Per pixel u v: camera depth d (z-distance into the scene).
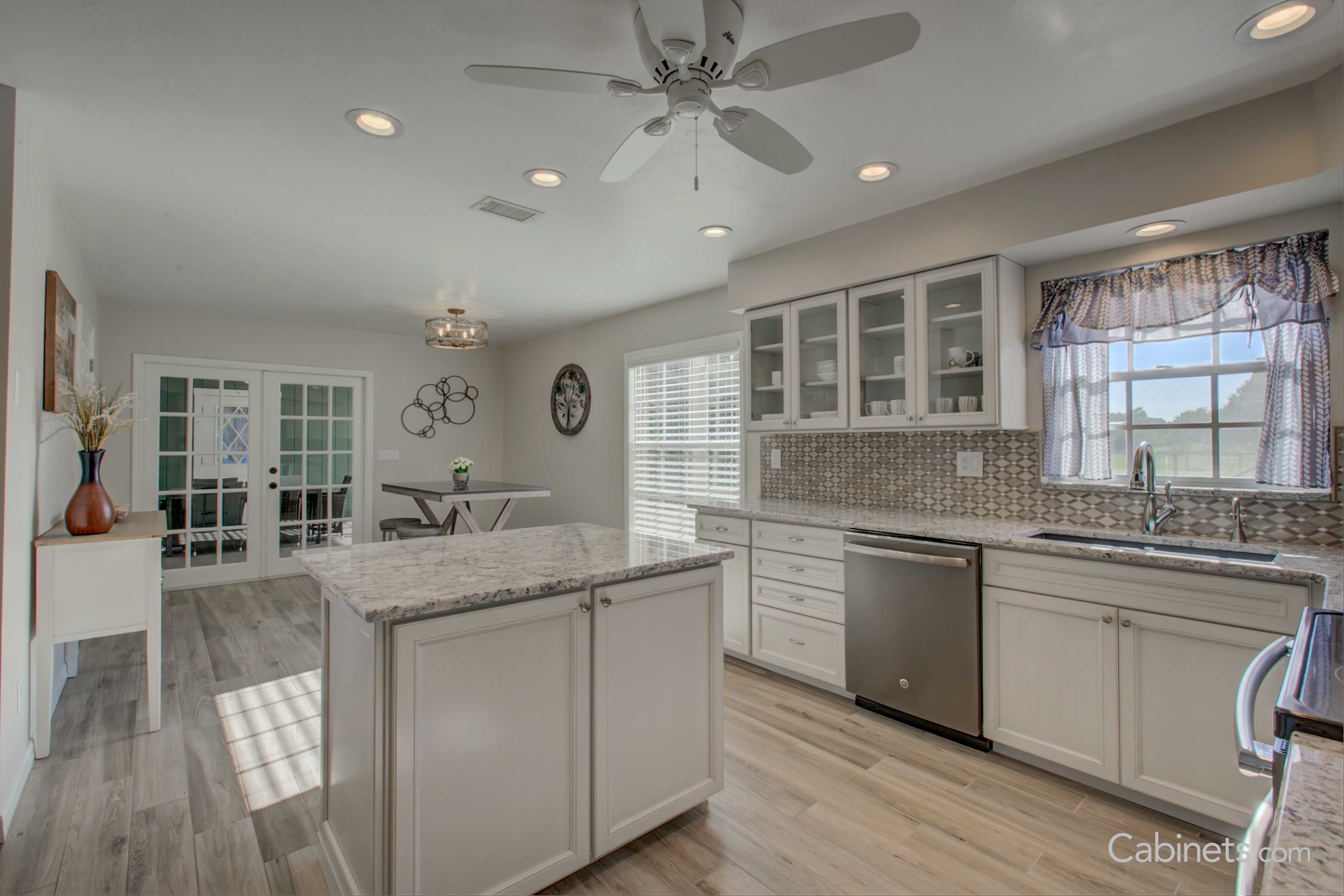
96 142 2.30
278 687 3.12
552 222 3.11
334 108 2.07
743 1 1.58
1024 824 2.03
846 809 2.10
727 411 4.38
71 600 2.47
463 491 4.91
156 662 2.64
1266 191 2.04
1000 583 2.42
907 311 2.99
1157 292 2.51
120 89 1.96
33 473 2.37
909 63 1.82
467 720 1.53
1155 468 2.61
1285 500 2.24
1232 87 1.96
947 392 2.90
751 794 2.19
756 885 1.75
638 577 1.85
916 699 2.65
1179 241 2.47
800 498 3.87
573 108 2.07
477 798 1.55
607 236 3.32
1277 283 2.22
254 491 5.53
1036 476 2.88
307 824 2.02
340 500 6.00
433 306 5.01
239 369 5.45
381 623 1.43
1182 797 1.99
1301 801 0.57
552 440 6.22
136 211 2.97
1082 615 2.20
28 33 1.68
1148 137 2.24
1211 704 1.94
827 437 3.73
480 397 6.91
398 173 2.56
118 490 4.89
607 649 1.79
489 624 1.56
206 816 2.06
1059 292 2.76
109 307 4.86
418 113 2.11
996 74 1.88
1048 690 2.29
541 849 1.66
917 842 1.93
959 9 1.60
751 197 2.81
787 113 2.10
